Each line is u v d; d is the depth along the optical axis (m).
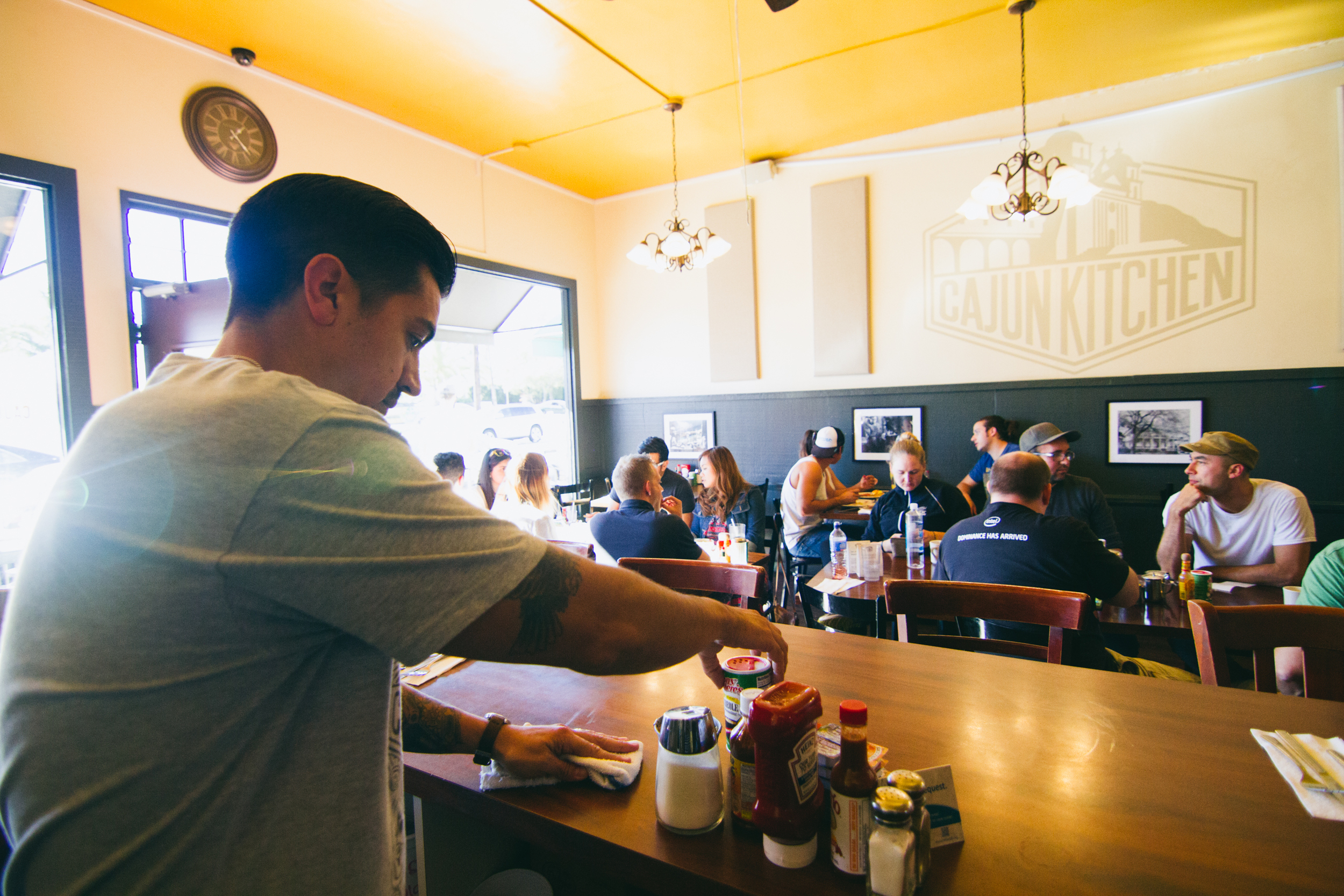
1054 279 4.39
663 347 5.93
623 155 5.02
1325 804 0.80
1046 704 1.09
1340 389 3.72
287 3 2.96
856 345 5.04
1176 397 4.11
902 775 0.69
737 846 0.78
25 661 0.50
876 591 2.54
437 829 1.01
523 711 1.14
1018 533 2.01
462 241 4.79
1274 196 3.81
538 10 3.08
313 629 0.55
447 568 0.54
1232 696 1.10
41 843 0.49
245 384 0.57
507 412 7.18
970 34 3.42
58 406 2.82
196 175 3.24
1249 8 3.25
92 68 2.88
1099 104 4.16
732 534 3.75
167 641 0.50
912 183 4.77
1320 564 1.69
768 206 5.31
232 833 0.53
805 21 3.25
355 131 4.03
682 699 1.17
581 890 1.06
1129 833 0.76
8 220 2.74
